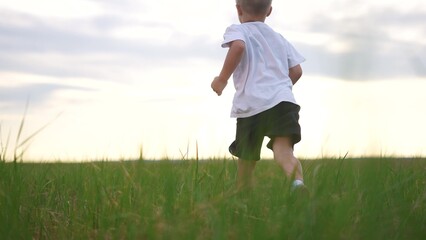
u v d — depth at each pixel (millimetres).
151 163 3516
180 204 3039
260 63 4590
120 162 3719
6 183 3273
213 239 2506
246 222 2816
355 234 2389
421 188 3693
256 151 4355
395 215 2816
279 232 2375
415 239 2549
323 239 2301
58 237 3113
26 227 2965
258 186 3254
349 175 2656
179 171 3758
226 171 4027
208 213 2701
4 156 3434
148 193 3188
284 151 4242
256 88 4465
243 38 4543
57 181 4137
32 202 3445
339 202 2555
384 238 2461
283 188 3135
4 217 2820
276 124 4305
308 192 2906
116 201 3275
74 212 3324
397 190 3133
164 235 2422
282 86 4488
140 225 2734
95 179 3514
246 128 4434
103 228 2908
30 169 4109
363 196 2885
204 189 3465
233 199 2941
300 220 2490
